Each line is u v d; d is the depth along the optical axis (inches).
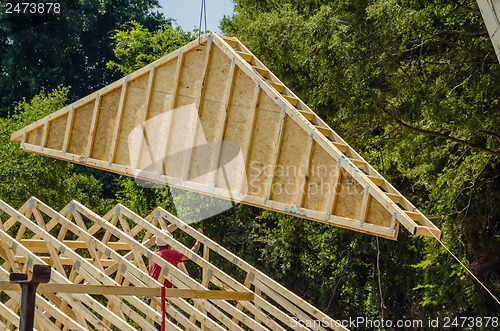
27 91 1074.7
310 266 715.4
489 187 494.0
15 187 669.3
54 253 261.9
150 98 294.8
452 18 445.4
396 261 668.7
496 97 396.2
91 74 1171.9
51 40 1064.8
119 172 300.5
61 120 318.7
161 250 318.0
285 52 522.0
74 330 234.7
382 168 543.5
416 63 465.1
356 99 429.7
